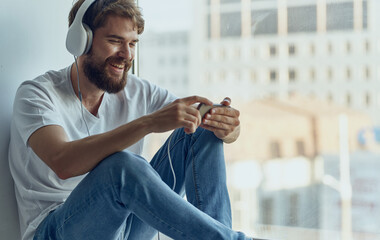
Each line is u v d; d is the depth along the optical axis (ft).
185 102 3.37
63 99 3.88
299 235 6.81
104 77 3.82
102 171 3.07
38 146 3.32
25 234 3.70
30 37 4.49
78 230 3.24
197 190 3.73
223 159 3.87
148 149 5.41
